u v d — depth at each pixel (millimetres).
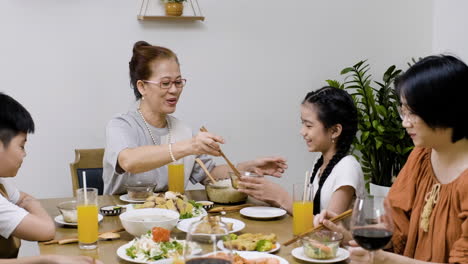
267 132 3938
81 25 3471
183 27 3664
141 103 2598
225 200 2266
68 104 3494
